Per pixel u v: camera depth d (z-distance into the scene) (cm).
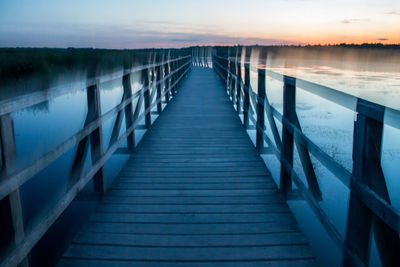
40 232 166
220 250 210
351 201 152
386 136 779
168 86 842
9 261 137
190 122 614
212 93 1035
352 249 152
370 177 135
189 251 209
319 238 266
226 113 707
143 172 354
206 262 198
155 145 462
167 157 407
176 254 206
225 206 273
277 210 265
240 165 376
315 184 212
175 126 581
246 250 210
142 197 291
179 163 384
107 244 216
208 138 498
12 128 140
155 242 219
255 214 259
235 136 510
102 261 198
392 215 114
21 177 146
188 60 1756
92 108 264
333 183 436
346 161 630
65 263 196
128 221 247
